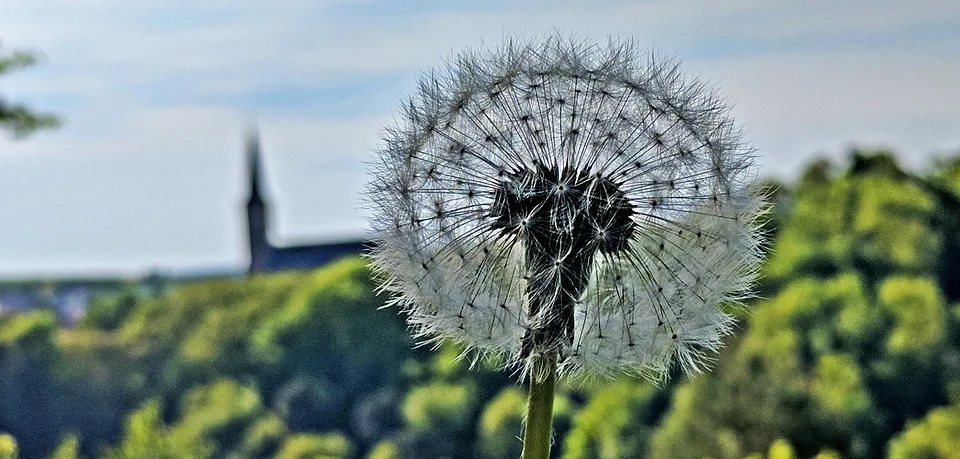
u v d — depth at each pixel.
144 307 83.25
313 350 73.31
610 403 40.81
